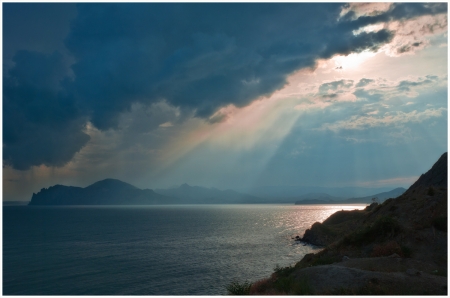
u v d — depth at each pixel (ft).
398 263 75.56
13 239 349.00
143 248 275.59
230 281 158.71
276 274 94.89
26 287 155.84
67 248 280.31
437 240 87.86
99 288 152.46
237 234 377.50
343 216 298.56
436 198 108.06
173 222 602.85
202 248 269.85
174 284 156.15
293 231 408.05
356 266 75.41
